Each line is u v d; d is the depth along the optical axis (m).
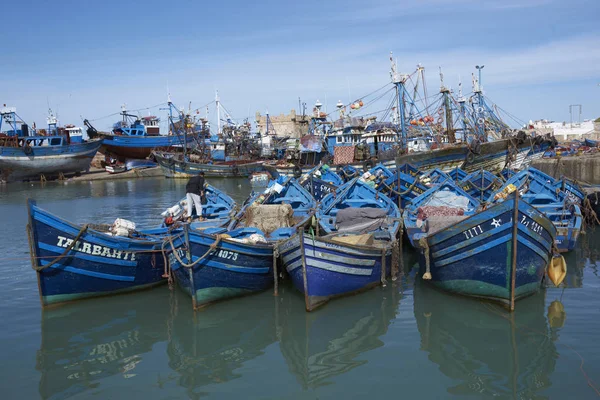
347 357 9.24
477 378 8.30
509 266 10.52
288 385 8.30
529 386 7.94
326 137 48.53
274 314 11.44
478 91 46.34
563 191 19.17
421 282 13.52
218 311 11.70
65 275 11.73
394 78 39.94
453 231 11.18
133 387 8.34
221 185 52.25
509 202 10.22
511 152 37.88
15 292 13.37
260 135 74.62
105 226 13.78
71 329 10.78
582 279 13.27
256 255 12.34
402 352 9.35
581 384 7.91
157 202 36.12
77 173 65.12
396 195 23.91
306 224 15.96
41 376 8.72
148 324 11.04
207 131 76.25
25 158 58.75
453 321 10.67
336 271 11.55
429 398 7.75
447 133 45.16
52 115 67.88
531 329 10.05
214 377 8.65
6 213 30.92
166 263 13.18
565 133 76.62
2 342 10.12
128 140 72.00
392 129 42.72
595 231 20.05
